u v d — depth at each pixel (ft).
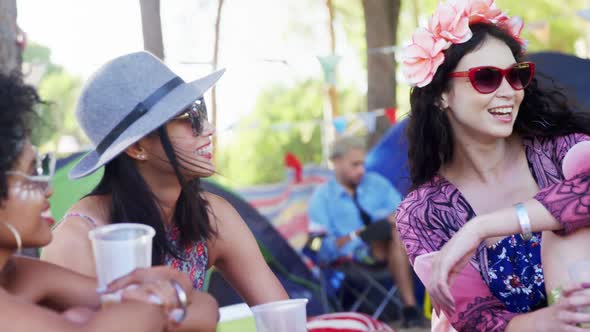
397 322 20.90
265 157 67.82
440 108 8.58
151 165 8.16
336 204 21.09
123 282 5.34
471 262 8.07
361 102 63.67
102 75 8.19
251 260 9.25
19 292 6.26
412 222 8.54
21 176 5.59
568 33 63.26
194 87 8.14
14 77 5.84
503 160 8.54
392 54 27.63
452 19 8.29
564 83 22.80
